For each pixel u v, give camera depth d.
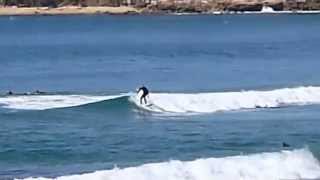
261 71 96.19
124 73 93.81
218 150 42.97
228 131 48.31
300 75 90.06
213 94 59.72
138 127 50.38
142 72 95.31
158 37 191.25
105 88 76.81
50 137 46.50
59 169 38.91
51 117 53.66
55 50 144.12
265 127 49.66
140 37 192.00
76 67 104.44
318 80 83.94
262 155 38.22
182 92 68.44
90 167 39.31
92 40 179.50
